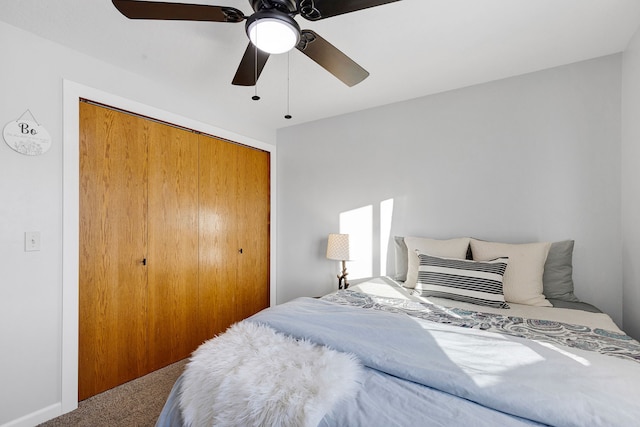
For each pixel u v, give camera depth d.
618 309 1.92
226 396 0.92
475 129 2.38
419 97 2.62
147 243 2.27
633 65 1.76
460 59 2.02
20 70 1.66
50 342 1.75
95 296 1.97
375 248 2.82
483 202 2.34
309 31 1.27
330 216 3.09
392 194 2.74
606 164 1.96
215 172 2.82
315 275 3.20
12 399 1.61
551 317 1.59
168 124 2.43
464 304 1.82
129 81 2.15
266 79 2.29
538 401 0.76
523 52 1.94
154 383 2.12
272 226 3.43
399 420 0.76
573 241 2.00
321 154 3.16
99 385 1.98
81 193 1.91
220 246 2.86
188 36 1.76
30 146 1.68
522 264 1.93
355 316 1.39
